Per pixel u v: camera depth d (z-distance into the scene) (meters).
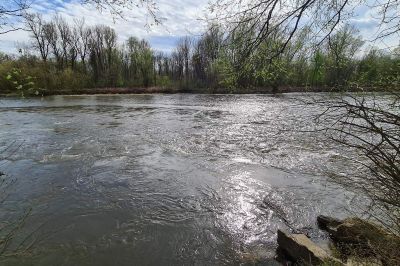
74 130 17.92
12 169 10.92
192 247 6.33
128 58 58.88
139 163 11.65
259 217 7.45
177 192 8.98
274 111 25.30
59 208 8.02
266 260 5.80
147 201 8.42
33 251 6.20
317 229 6.78
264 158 12.07
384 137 3.28
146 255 6.11
